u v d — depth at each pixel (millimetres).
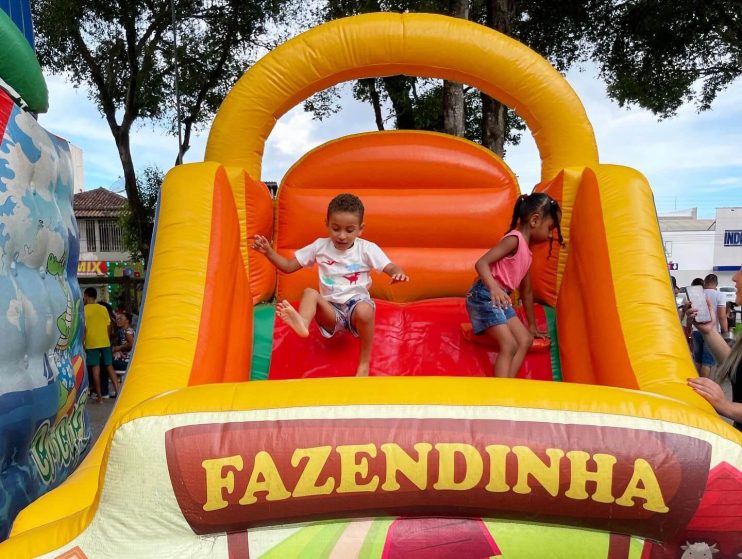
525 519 1892
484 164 4055
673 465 1813
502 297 3041
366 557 1862
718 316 8844
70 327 3621
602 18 12047
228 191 3537
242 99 4039
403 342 3633
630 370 2631
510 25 9055
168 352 2666
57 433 3414
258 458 1814
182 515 1818
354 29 3980
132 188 15312
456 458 1827
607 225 3184
